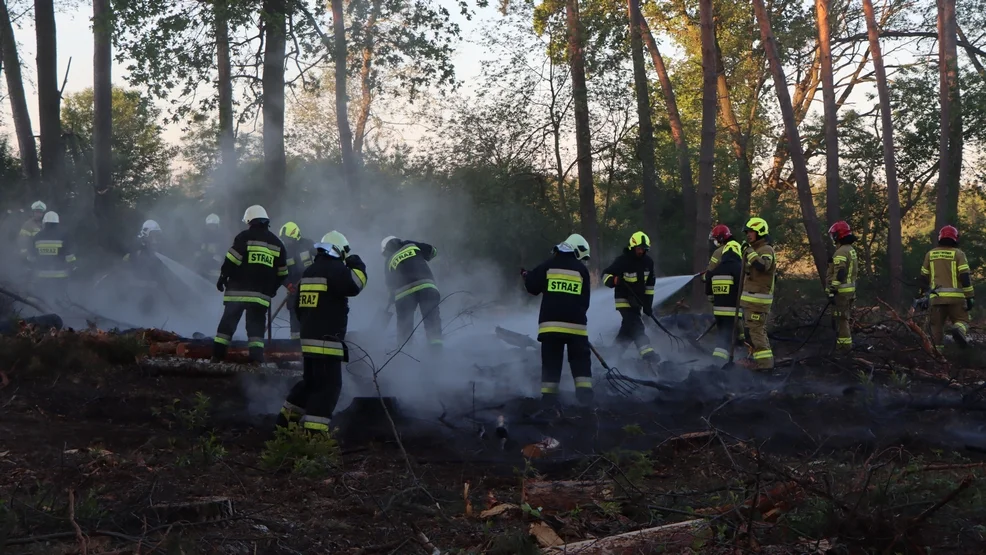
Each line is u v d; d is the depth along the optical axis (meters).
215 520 4.49
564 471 6.21
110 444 6.49
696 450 6.49
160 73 18.23
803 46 27.34
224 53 21.92
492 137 22.91
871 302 24.41
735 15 27.16
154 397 8.06
